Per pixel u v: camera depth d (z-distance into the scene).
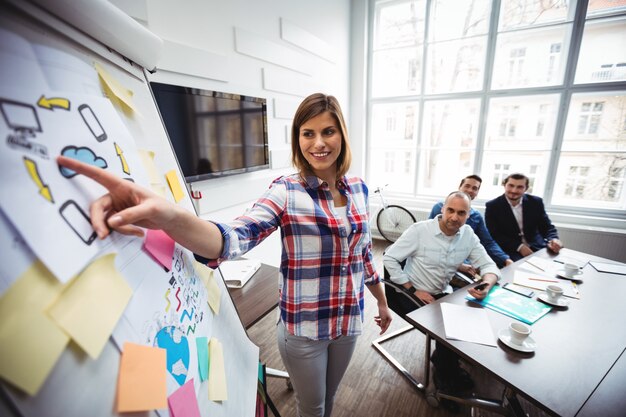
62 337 0.24
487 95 3.20
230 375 0.55
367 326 2.08
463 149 3.51
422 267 1.72
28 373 0.21
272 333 1.98
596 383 0.81
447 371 1.50
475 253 1.68
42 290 0.23
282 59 2.47
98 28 0.39
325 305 0.83
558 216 2.92
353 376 1.62
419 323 1.08
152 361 0.33
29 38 0.27
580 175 2.96
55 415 0.22
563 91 2.84
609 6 2.56
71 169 0.29
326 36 3.12
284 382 1.59
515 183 2.25
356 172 4.10
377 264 3.17
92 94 0.36
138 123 0.48
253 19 2.14
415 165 3.81
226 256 0.54
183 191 0.61
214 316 0.57
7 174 0.23
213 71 1.83
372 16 3.62
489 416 1.36
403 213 3.64
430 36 3.38
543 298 1.24
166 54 1.54
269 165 2.41
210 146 1.80
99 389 0.26
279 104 2.51
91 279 0.28
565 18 2.75
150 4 1.45
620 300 1.25
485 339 0.99
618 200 2.84
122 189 0.33
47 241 0.25
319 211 0.78
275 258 2.74
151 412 0.31
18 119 0.24
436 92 3.51
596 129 2.81
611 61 2.65
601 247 2.66
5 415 0.19
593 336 1.01
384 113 3.95
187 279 0.49
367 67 3.78
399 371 1.64
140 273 0.36
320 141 0.77
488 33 3.07
